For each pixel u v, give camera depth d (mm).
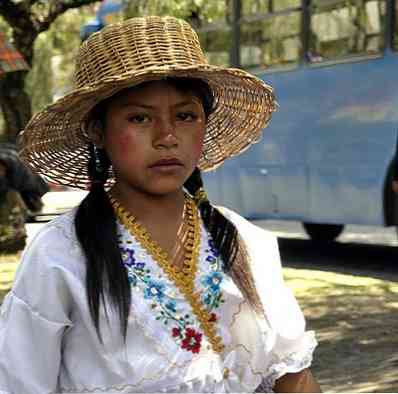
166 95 2803
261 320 2908
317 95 14992
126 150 2814
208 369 2754
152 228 2867
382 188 13945
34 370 2736
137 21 2822
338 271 14312
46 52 40688
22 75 16828
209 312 2820
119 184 2922
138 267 2807
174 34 2828
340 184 14648
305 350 2977
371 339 9172
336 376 7844
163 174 2811
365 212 14266
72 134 3057
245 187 16500
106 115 2873
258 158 16172
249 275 2945
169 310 2773
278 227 22469
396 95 13672
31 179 17641
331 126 14742
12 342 2738
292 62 15422
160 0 16453
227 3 16469
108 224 2824
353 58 14344
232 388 2820
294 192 15547
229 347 2834
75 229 2807
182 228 2912
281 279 3045
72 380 2754
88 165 3137
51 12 16547
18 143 3090
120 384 2707
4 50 15375
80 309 2707
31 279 2750
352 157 14414
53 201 31703
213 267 2877
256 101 3223
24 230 16203
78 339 2762
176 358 2732
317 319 10242
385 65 13836
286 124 15578
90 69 2844
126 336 2711
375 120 14008
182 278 2824
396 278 13359
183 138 2832
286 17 15492
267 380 2957
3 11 16141
